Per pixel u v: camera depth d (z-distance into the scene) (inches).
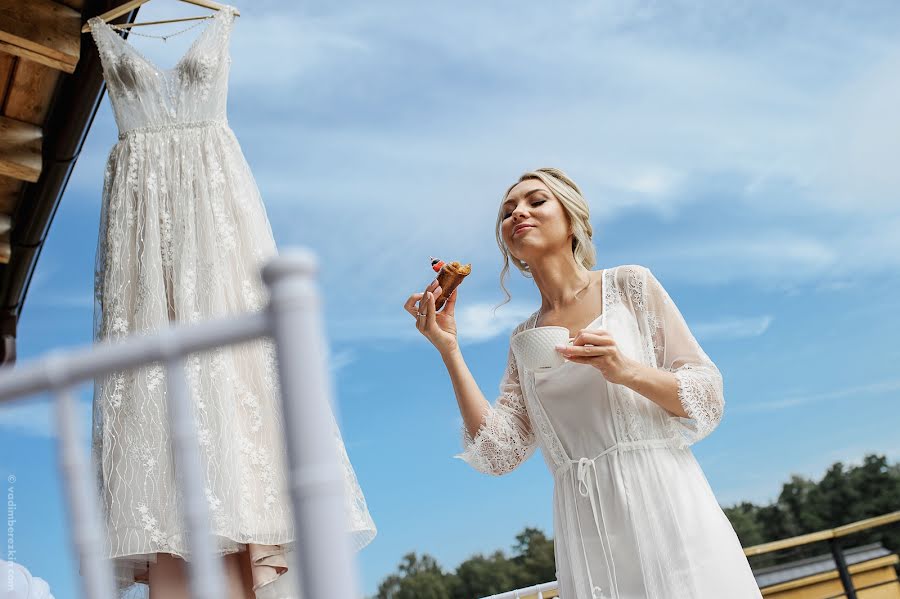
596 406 66.4
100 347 31.3
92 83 115.3
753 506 1151.6
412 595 1376.7
